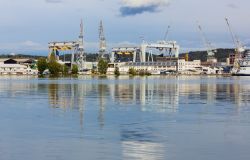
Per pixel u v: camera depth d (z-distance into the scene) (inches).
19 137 1266.0
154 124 1556.3
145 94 3437.5
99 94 3408.0
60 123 1571.1
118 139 1235.9
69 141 1200.2
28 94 3400.6
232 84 6186.0
